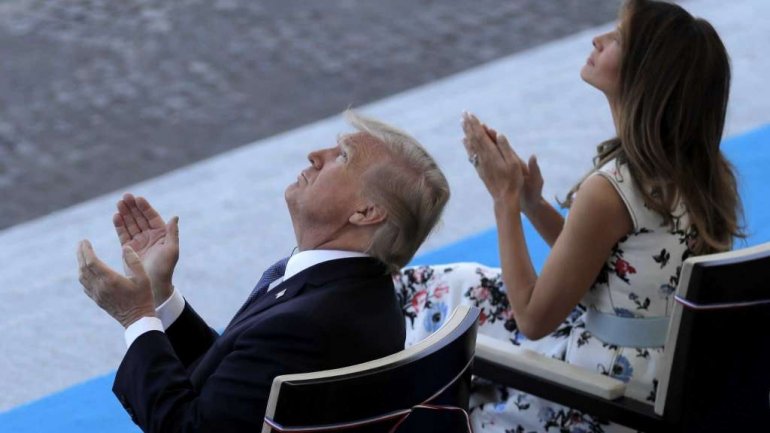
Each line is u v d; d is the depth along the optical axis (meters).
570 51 17.28
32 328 10.59
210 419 5.09
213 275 11.41
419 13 19.14
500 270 7.18
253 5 19.55
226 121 15.85
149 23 18.91
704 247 6.44
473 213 12.37
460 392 5.22
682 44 6.19
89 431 8.86
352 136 5.49
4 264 12.13
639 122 6.23
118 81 17.06
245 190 13.46
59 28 18.80
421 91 16.30
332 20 18.95
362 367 4.73
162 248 6.01
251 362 5.14
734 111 14.37
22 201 13.94
